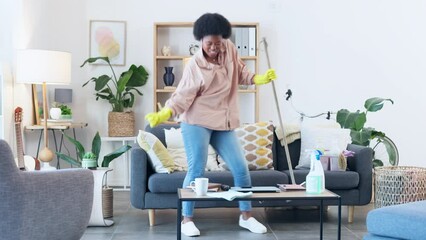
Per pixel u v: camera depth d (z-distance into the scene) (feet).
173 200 12.97
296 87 19.94
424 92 19.85
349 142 15.12
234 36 19.51
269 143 14.74
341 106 19.99
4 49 16.29
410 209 8.71
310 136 14.96
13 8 16.29
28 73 15.65
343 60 19.97
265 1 19.84
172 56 19.34
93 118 19.85
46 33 19.01
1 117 15.42
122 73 19.19
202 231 12.57
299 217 14.35
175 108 10.55
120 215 14.51
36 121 17.70
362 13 19.89
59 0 19.57
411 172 13.42
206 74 10.71
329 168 13.91
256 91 19.25
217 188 9.67
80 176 9.10
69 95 18.98
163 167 13.16
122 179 19.92
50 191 8.45
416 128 19.90
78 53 19.72
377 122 19.98
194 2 19.83
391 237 8.67
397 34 19.94
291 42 19.89
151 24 19.83
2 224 7.94
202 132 11.02
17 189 7.89
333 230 12.76
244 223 12.67
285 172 13.93
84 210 9.28
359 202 13.52
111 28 19.79
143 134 13.15
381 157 19.75
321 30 19.89
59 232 8.78
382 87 20.01
